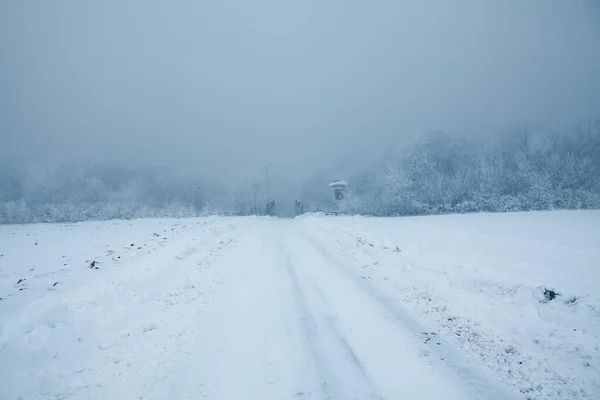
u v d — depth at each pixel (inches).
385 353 224.1
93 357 222.8
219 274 413.4
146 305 311.6
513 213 1026.1
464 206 1456.7
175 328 265.6
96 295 301.0
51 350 223.0
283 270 434.6
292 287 363.9
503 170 1494.8
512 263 337.4
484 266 333.7
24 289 345.1
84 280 381.7
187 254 513.0
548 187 1337.4
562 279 273.7
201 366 214.2
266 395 185.5
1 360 203.6
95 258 525.7
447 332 247.6
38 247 655.8
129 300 314.3
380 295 327.9
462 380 192.4
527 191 1439.5
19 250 624.1
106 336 249.9
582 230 531.2
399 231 647.1
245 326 269.7
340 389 188.9
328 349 232.4
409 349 227.0
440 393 181.8
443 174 1684.3
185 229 862.5
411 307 295.3
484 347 222.8
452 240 502.0
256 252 543.8
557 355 200.8
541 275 289.4
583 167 1362.0
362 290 343.6
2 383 187.9
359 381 195.6
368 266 428.8
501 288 284.2
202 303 318.3
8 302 301.0
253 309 303.9
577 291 249.8
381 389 187.5
